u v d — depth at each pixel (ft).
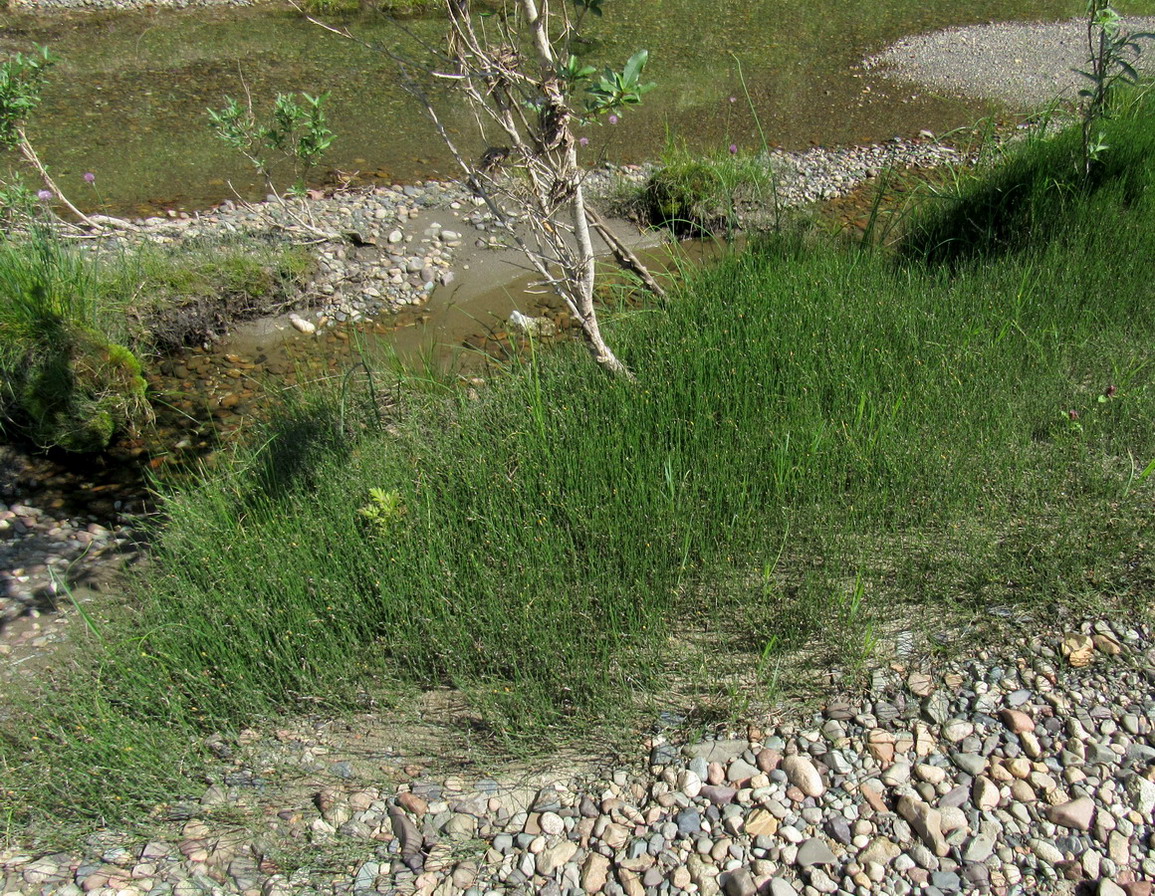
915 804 9.41
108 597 13.61
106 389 17.02
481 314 21.07
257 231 23.36
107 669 11.76
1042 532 11.93
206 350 20.17
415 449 14.57
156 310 19.76
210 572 12.87
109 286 19.42
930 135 29.32
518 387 15.64
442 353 19.70
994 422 13.67
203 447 17.21
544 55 12.81
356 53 37.22
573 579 12.17
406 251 23.20
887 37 38.78
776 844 9.24
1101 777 9.59
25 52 38.06
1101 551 11.67
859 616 11.47
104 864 9.64
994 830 9.20
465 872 9.25
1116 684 10.47
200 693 11.31
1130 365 14.32
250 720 11.15
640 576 12.03
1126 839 9.05
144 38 39.75
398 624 11.69
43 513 15.72
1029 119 27.09
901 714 10.42
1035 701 10.39
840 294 17.10
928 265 19.15
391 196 25.45
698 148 28.84
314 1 41.91
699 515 12.75
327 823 9.87
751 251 19.35
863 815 9.46
